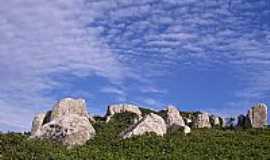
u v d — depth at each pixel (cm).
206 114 6347
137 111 6316
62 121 4369
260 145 4375
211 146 4200
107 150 3959
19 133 4275
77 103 5306
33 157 3475
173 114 5756
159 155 3797
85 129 4391
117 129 5359
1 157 3453
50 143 4103
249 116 6184
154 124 4738
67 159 3472
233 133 5194
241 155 3947
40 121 5097
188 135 4794
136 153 3841
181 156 3778
